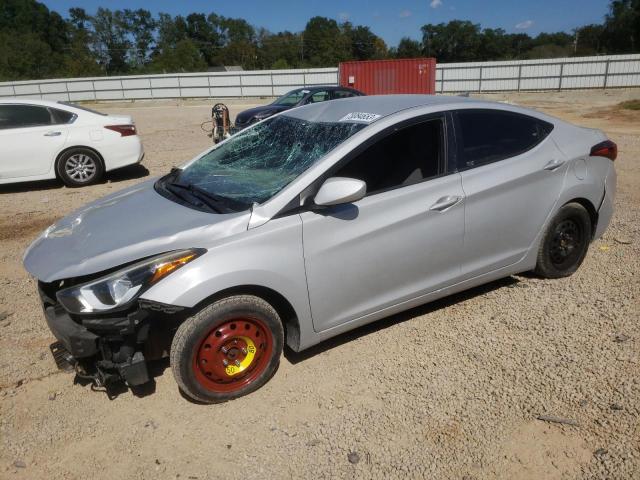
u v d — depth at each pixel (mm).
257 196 3262
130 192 4020
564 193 4148
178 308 2824
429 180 3557
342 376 3361
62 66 72750
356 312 3430
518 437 2779
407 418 2961
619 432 2762
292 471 2635
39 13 93375
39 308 4461
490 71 35938
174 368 2980
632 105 21984
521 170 3904
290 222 3100
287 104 14508
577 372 3271
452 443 2764
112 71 84938
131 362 2930
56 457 2787
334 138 3494
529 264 4211
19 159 8578
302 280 3146
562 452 2668
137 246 2977
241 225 3035
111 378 3061
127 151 9312
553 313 3990
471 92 36812
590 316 3918
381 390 3209
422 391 3180
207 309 2938
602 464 2576
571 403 3004
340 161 3287
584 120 18562
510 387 3174
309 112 4105
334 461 2686
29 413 3129
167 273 2842
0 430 2992
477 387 3191
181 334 2926
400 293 3566
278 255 3047
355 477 2582
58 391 3330
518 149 3988
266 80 37969
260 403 3145
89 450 2830
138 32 92562
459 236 3676
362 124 3510
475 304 4195
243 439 2865
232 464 2697
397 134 3496
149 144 14422
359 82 29484
